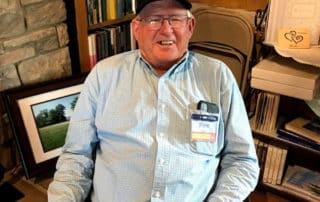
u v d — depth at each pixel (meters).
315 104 1.82
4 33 1.83
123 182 1.23
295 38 1.80
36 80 2.03
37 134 1.96
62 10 2.05
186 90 1.30
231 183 1.25
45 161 2.00
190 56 1.37
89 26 2.14
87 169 1.34
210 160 1.29
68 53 2.16
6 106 1.88
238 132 1.30
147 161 1.22
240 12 2.29
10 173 2.09
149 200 1.21
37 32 1.96
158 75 1.31
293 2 1.81
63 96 2.04
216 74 1.33
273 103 1.95
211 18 2.25
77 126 1.32
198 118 1.26
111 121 1.28
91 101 1.32
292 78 1.75
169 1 1.23
